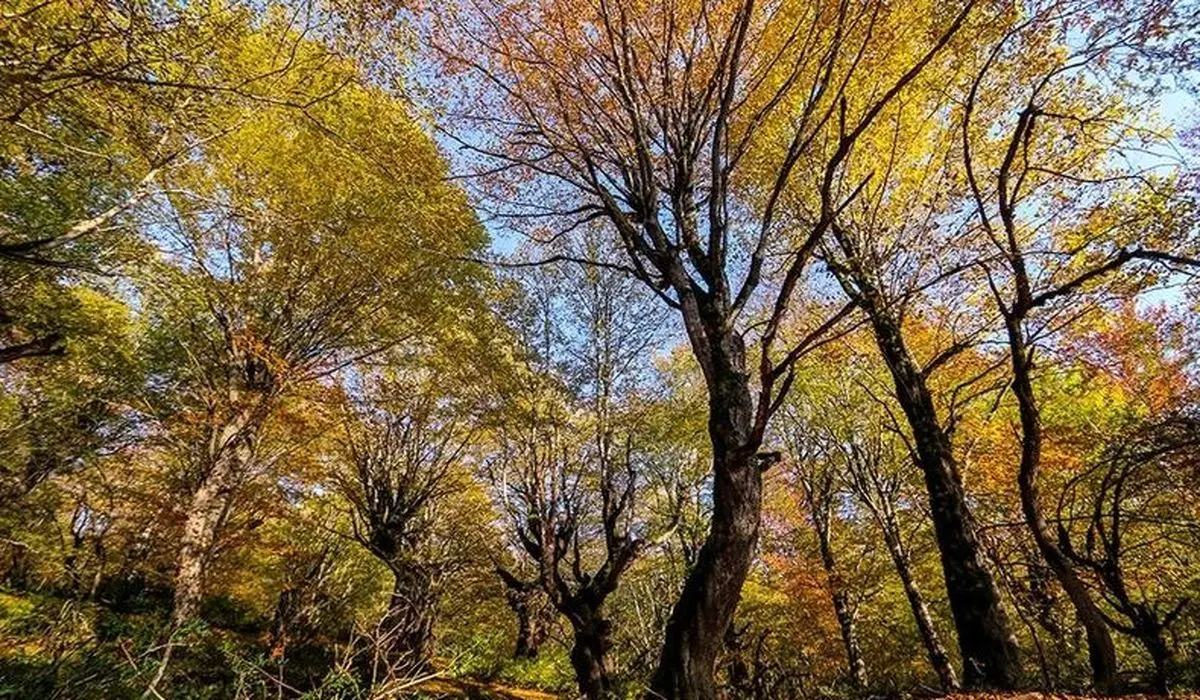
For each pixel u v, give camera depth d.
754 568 19.84
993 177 7.73
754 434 4.62
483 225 12.24
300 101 7.59
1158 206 6.23
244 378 13.39
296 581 16.42
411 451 17.08
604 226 16.20
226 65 6.12
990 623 6.61
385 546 15.77
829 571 15.45
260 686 5.45
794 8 7.40
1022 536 7.23
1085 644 8.83
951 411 8.23
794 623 17.77
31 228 9.38
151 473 14.95
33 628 5.67
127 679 4.81
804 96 8.32
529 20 7.45
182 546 11.77
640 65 7.82
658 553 18.61
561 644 21.08
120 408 14.02
